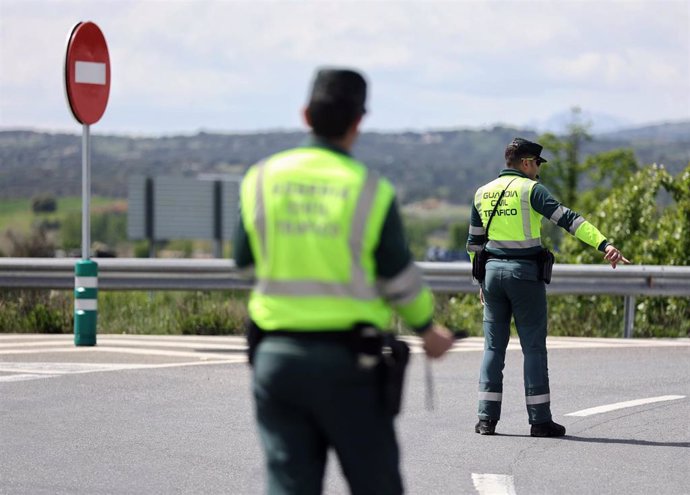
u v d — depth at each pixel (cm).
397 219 1219
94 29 3647
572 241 5353
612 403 2853
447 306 4584
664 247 4941
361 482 1208
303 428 1220
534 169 2509
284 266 1210
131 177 11925
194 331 4209
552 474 2131
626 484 2061
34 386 2978
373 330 1198
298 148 1266
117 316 4388
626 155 14600
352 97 1237
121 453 2267
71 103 3591
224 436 2423
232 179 12062
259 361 1215
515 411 2744
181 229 11988
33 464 2173
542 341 2473
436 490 2005
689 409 2784
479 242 2514
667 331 4338
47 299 4453
